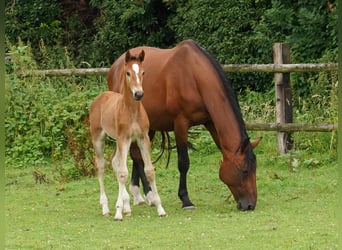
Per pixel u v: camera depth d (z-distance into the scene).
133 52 11.48
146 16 20.95
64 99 15.01
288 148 13.68
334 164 13.03
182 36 19.77
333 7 16.83
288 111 13.70
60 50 21.78
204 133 14.70
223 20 18.83
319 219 9.54
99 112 10.45
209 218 9.83
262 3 18.70
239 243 8.51
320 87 15.21
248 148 10.20
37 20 22.59
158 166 13.62
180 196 10.59
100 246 8.57
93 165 13.09
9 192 12.16
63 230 9.43
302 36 17.48
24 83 15.21
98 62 21.55
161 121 10.95
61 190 12.18
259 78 18.41
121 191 9.98
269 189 11.53
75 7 23.47
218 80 10.41
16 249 8.56
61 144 14.52
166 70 10.76
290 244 8.38
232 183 10.20
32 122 14.73
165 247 8.43
